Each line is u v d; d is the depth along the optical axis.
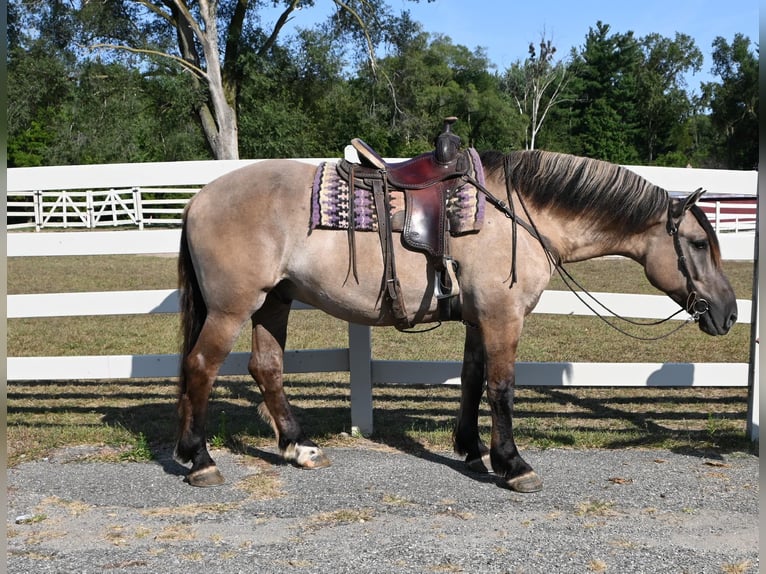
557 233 3.83
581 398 5.88
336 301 3.71
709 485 3.76
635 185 3.80
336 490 3.70
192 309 3.88
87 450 4.43
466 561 2.88
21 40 21.41
